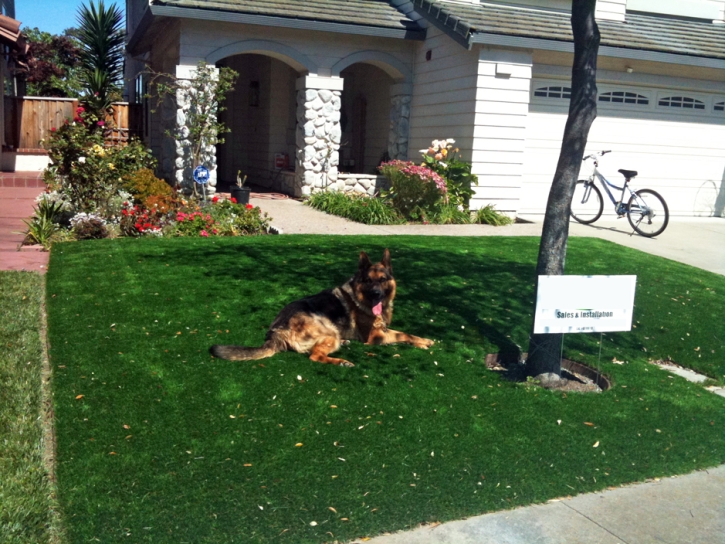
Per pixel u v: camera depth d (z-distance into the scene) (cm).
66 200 1027
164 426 415
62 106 1822
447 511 350
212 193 1333
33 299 648
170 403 445
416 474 380
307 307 553
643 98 1395
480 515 351
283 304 658
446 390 494
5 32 1459
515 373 552
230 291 688
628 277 517
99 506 333
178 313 620
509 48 1224
